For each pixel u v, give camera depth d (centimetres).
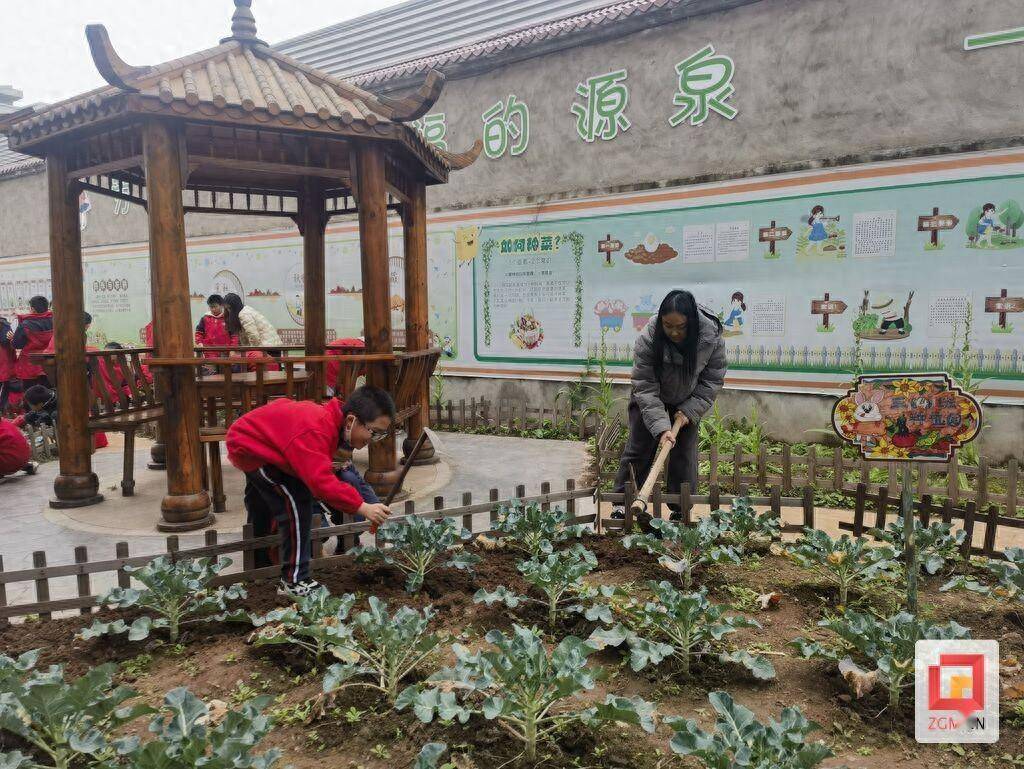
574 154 874
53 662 298
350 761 234
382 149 530
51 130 509
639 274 838
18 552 450
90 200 1350
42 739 228
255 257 1161
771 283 760
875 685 269
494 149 931
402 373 582
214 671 291
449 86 959
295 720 257
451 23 1043
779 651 305
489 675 239
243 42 539
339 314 1088
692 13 779
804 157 735
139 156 484
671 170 812
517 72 905
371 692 271
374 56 1113
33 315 970
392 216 1015
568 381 895
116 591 317
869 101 698
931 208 673
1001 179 641
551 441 827
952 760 233
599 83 849
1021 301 640
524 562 344
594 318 873
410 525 374
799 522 503
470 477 640
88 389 580
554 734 246
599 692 275
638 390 462
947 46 659
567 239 884
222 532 480
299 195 743
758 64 752
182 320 475
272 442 346
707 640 297
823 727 251
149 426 988
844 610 337
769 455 697
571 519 446
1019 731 248
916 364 690
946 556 399
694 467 476
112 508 553
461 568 375
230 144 565
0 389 991
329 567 386
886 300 700
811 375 745
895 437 304
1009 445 653
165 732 221
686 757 234
